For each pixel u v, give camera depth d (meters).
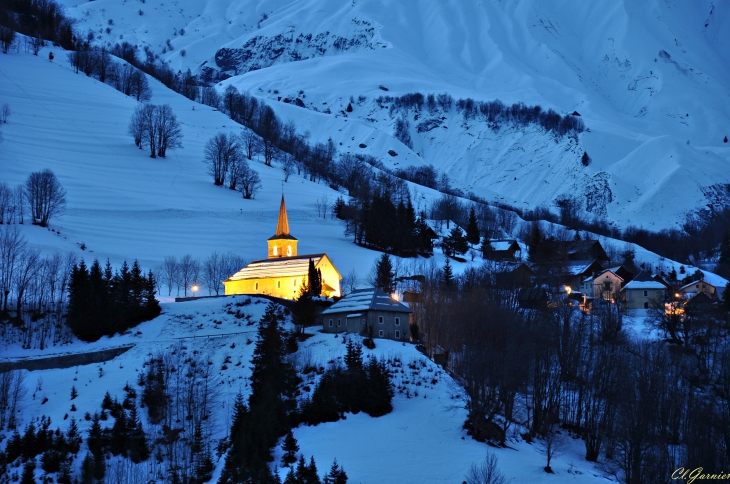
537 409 117.19
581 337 137.38
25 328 139.25
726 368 129.62
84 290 141.75
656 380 115.81
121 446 102.19
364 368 119.56
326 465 98.00
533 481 97.56
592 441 111.12
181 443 104.88
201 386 121.00
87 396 117.06
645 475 100.31
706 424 106.69
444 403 117.00
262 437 98.44
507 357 115.69
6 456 98.88
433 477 96.19
